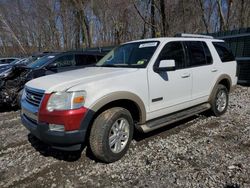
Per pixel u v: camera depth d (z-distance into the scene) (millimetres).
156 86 3682
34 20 34406
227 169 3004
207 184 2717
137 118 3611
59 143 2914
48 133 2910
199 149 3594
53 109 2896
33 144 4027
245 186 2645
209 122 4832
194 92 4422
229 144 3730
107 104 3256
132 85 3379
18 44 35469
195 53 4504
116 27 22516
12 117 5773
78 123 2889
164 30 14531
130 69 3598
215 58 4934
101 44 27344
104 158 3182
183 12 17719
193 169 3043
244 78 8812
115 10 21188
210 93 4848
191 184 2732
